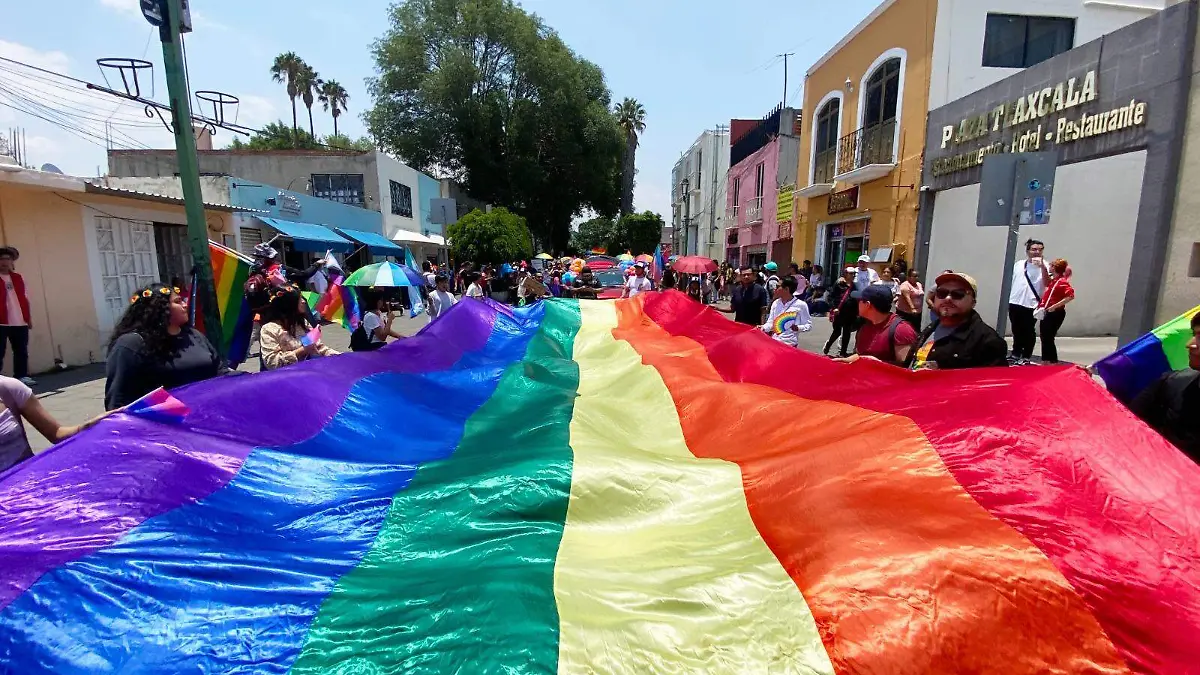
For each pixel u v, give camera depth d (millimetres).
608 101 46375
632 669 1592
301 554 2068
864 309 4582
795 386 3883
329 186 25453
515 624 1672
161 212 12430
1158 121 7602
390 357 4910
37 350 9602
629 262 24500
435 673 1535
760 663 1643
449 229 31391
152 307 3646
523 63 38812
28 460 2305
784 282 7215
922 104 13836
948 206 13344
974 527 2018
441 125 38250
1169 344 3512
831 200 18609
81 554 1864
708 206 43594
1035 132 10016
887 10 15297
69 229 10188
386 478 2742
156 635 1630
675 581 1911
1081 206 12148
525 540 2207
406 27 38938
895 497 2199
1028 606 1769
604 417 3732
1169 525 1991
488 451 3098
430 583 1899
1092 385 2479
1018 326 8297
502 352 5914
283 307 4984
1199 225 7188
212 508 2291
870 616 1747
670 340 6082
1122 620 1761
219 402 3121
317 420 3381
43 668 1508
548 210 43656
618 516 2418
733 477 2549
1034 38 13570
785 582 1890
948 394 2768
